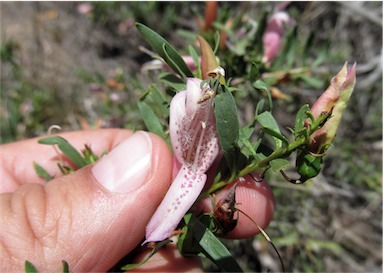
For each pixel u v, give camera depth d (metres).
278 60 0.10
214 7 0.09
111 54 0.20
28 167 0.09
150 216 0.06
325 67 0.13
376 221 0.15
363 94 0.15
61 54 0.20
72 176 0.07
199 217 0.06
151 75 0.11
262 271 0.13
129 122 0.14
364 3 0.15
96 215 0.06
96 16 0.20
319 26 0.16
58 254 0.06
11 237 0.06
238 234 0.08
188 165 0.06
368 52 0.16
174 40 0.17
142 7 0.18
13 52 0.18
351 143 0.15
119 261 0.07
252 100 0.12
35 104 0.16
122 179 0.06
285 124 0.13
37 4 0.21
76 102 0.17
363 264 0.15
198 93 0.05
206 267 0.12
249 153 0.06
